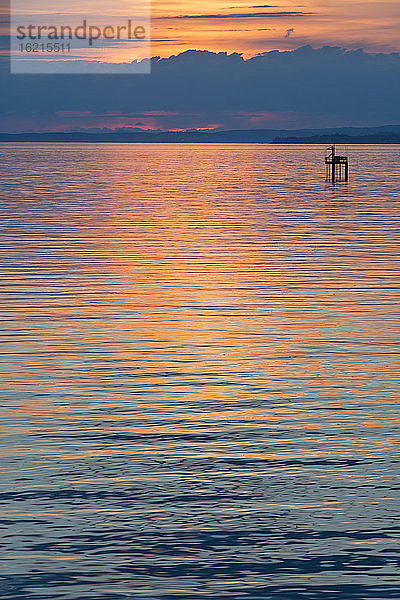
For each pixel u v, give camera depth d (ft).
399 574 78.59
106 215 460.14
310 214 470.39
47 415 120.88
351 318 188.34
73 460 103.65
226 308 200.44
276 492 94.84
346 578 77.97
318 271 257.14
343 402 127.44
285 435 112.98
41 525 86.89
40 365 148.66
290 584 77.10
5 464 102.12
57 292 220.84
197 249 314.14
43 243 328.70
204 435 112.98
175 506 91.45
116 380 139.33
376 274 250.37
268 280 240.73
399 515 89.30
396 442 110.22
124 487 95.96
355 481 97.66
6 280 239.91
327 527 86.84
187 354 156.97
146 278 244.83
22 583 76.79
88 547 82.84
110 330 176.55
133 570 79.10
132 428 115.55
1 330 175.94
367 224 409.08
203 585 76.84
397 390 133.69
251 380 139.54
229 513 89.81
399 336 171.12
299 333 173.99
